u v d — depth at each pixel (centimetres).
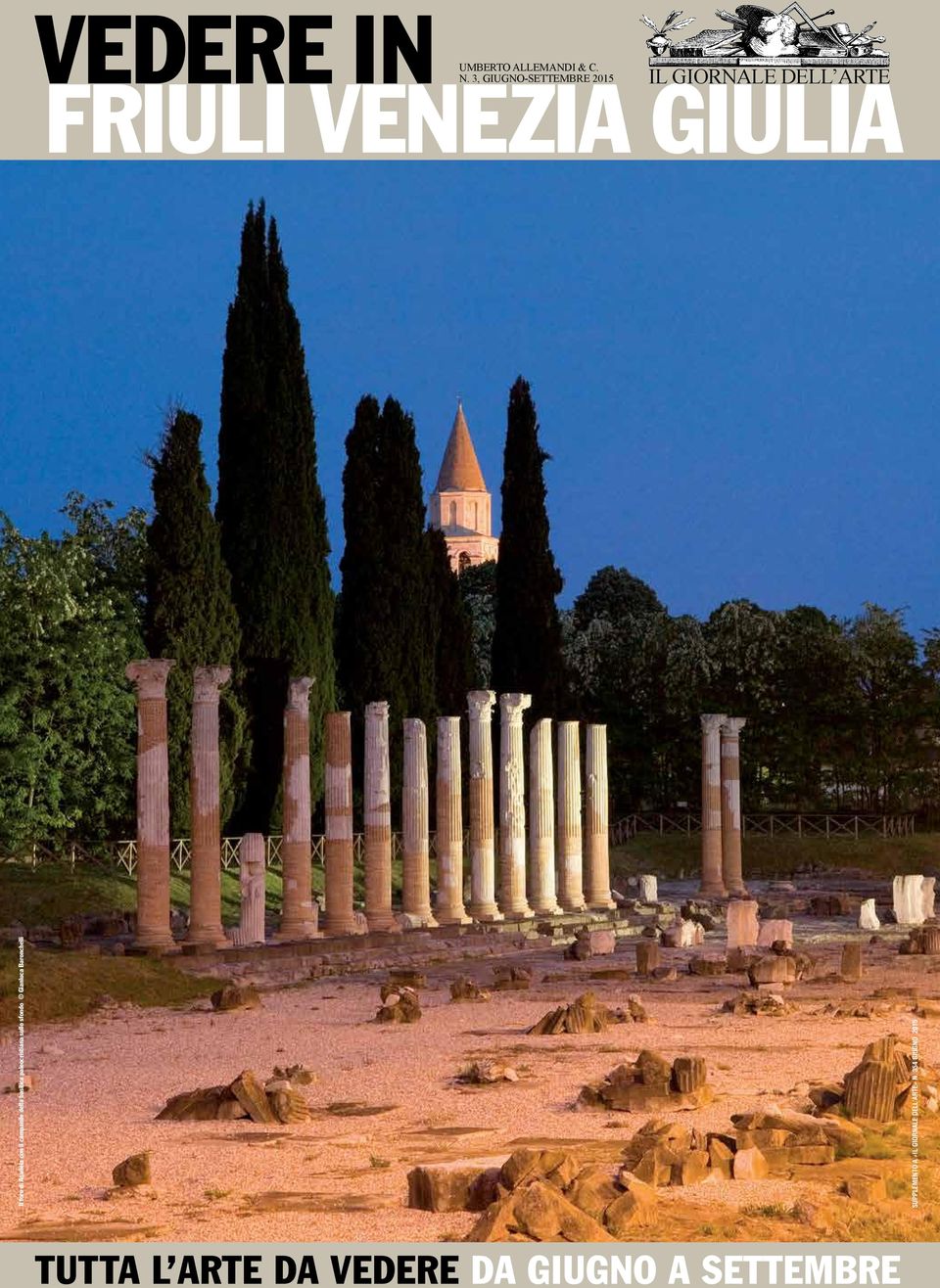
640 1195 2019
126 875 6419
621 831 9775
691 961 5216
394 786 8075
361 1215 2045
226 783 6950
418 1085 3053
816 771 10394
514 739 6900
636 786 10462
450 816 6581
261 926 5459
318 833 7631
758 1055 3406
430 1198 2066
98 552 7700
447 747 6612
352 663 8106
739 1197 2125
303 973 5241
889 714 10300
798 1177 2236
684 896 8200
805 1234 1958
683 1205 2086
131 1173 2188
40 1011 4194
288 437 7331
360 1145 2483
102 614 6712
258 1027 4003
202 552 6806
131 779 6875
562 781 7344
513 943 6244
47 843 6675
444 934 6231
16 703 6519
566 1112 2742
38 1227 2000
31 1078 3189
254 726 7238
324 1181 2230
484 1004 4428
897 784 10450
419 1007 4238
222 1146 2489
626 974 5053
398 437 8175
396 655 8100
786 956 4831
